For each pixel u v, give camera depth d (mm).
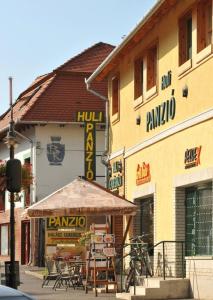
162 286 19188
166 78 22031
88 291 22219
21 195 39594
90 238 22234
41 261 36594
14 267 16797
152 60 24047
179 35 21078
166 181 21703
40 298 19891
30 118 37562
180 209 20844
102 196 22297
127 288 21078
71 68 40156
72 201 22047
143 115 24203
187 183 19953
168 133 21531
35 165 37938
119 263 23062
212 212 18875
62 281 24734
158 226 22328
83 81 39531
